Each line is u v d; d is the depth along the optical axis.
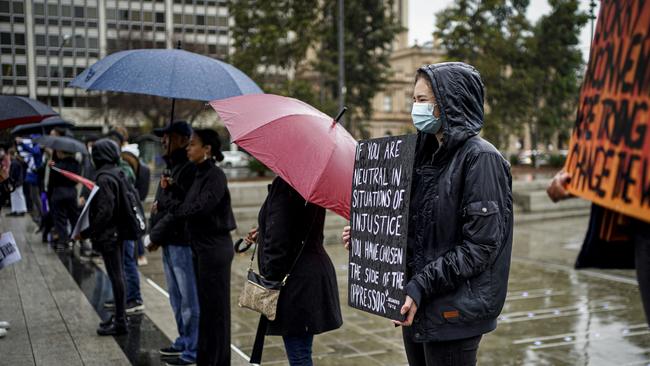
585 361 5.08
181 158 4.57
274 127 3.36
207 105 4.18
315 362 5.12
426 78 2.47
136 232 5.44
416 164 2.65
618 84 1.52
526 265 9.77
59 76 17.27
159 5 29.69
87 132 38.22
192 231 4.22
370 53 28.77
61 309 6.36
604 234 1.82
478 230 2.30
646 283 1.67
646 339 5.68
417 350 2.75
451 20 23.80
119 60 4.41
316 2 23.80
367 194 2.65
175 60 4.33
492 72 24.42
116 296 5.45
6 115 5.01
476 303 2.35
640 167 1.43
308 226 3.40
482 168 2.35
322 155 3.25
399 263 2.43
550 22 25.48
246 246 4.00
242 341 5.68
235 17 23.78
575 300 7.33
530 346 5.51
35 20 15.05
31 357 4.82
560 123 30.41
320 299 3.40
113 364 4.67
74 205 9.87
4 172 5.62
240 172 32.94
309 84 24.86
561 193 1.74
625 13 1.50
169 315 6.25
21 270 8.45
